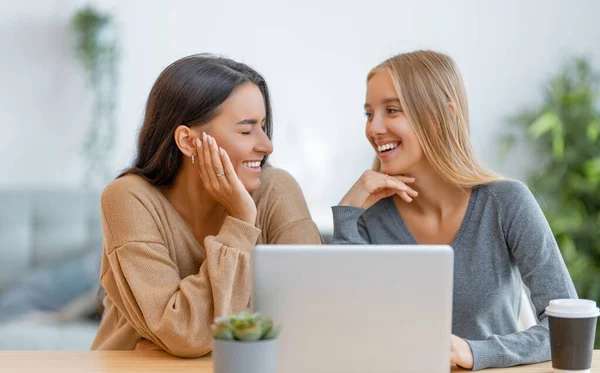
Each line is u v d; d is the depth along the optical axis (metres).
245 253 1.82
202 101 1.93
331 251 1.39
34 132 4.69
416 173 2.00
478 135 4.70
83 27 4.63
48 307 3.76
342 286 1.38
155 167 2.00
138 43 4.70
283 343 1.39
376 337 1.38
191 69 1.97
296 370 1.39
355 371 1.39
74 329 3.49
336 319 1.38
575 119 4.39
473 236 1.95
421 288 1.38
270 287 1.39
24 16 4.68
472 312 1.93
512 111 4.70
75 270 3.88
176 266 1.90
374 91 1.98
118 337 2.00
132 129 4.71
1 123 4.67
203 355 1.79
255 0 4.70
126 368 1.59
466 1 4.71
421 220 2.05
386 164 1.99
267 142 1.98
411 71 1.96
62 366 1.59
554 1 4.70
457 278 1.94
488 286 1.92
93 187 4.67
